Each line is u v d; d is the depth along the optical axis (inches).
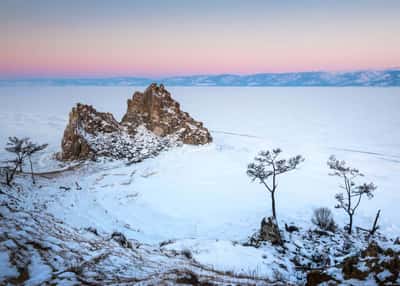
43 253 504.1
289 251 984.3
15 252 471.5
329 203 2046.0
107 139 3161.9
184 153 3102.9
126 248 689.6
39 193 1572.3
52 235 630.5
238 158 3213.6
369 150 4638.3
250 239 1123.9
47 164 2901.1
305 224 1453.0
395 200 2222.0
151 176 2475.4
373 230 1455.5
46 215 947.3
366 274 371.6
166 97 3636.8
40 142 4596.5
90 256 548.7
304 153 4222.4
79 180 2301.9
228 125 7598.4
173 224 1551.4
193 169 2714.1
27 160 3093.0
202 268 637.9
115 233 801.6
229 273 620.1
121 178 2385.6
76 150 2952.8
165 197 2017.7
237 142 5064.0
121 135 3302.2
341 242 1133.7
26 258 465.4
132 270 512.4
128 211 1649.9
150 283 420.8
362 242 1221.1
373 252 441.7
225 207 1876.2
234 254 806.5
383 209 2003.0
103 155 2923.2
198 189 2223.2
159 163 2812.5
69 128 3117.6
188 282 445.7
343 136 5959.6
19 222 663.1
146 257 647.8
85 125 3196.4
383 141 5438.0
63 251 539.8
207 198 2038.6
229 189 2257.6
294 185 2485.2
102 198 1827.0
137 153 3004.4
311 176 2854.3
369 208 2011.6
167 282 432.8
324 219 1448.1
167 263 623.8
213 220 1649.9
